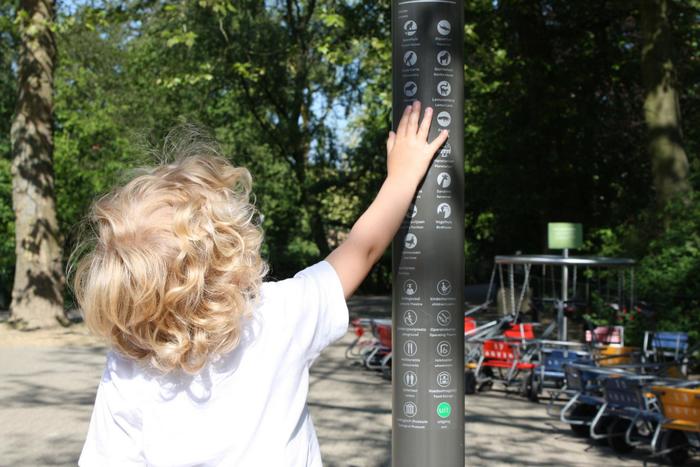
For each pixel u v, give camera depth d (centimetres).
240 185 156
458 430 257
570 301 1197
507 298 1752
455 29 256
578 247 1248
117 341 145
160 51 2683
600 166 2297
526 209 2217
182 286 139
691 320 1228
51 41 1781
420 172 206
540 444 800
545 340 1081
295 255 3544
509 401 1047
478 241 2759
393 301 260
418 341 253
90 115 2981
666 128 1500
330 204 3244
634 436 773
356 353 1477
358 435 830
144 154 174
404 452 256
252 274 148
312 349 159
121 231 142
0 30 2072
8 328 1752
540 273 1902
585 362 919
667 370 957
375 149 2823
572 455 755
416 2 255
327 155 3019
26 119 1764
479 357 1123
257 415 149
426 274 252
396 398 259
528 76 2138
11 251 2578
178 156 171
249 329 151
